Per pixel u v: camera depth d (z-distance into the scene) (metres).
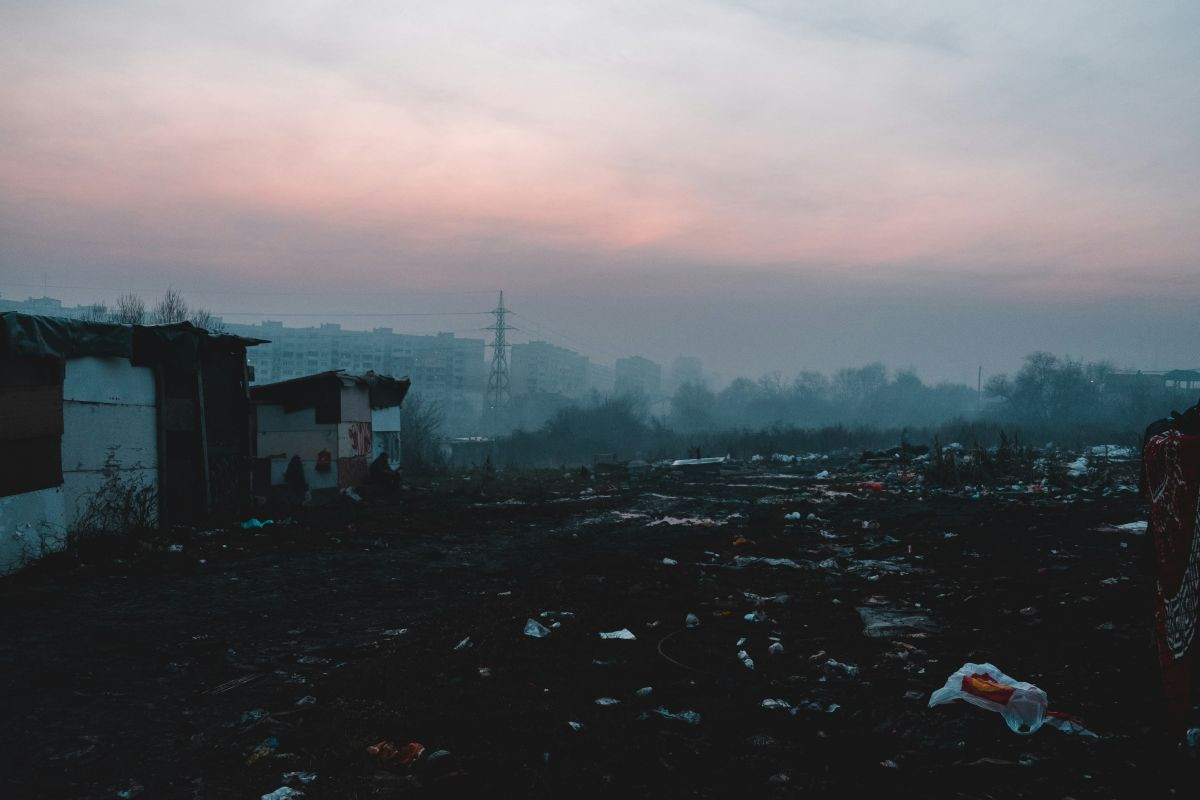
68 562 10.03
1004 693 4.98
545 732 4.77
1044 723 4.82
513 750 4.52
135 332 12.60
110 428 12.10
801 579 9.89
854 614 7.94
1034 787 4.02
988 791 4.01
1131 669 5.74
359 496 20.33
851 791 4.04
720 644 6.91
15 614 7.71
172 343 13.23
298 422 19.25
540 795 3.96
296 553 11.68
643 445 54.66
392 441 24.27
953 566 10.52
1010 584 8.92
